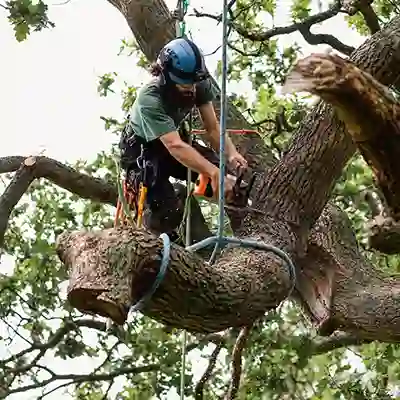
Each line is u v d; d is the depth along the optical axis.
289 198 8.21
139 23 10.68
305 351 13.73
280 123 13.87
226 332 13.55
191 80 7.71
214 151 8.37
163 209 8.16
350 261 9.16
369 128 5.53
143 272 5.71
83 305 5.45
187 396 15.45
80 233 5.88
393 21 8.53
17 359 15.50
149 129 7.68
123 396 15.95
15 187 9.98
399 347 14.70
